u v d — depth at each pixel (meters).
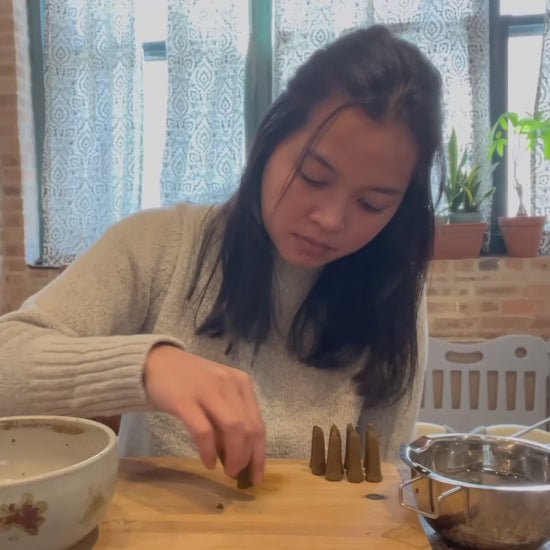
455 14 2.12
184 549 0.48
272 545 0.49
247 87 2.27
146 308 0.92
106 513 0.51
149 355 0.63
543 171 2.14
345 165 0.69
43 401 0.64
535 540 0.50
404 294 0.91
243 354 0.90
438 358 2.09
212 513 0.54
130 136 2.27
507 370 2.06
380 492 0.59
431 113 0.74
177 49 2.21
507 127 2.14
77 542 0.48
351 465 0.63
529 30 2.24
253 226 0.85
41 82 2.42
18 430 0.57
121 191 2.30
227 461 0.58
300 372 0.92
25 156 2.37
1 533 0.42
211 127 2.22
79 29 2.29
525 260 2.11
